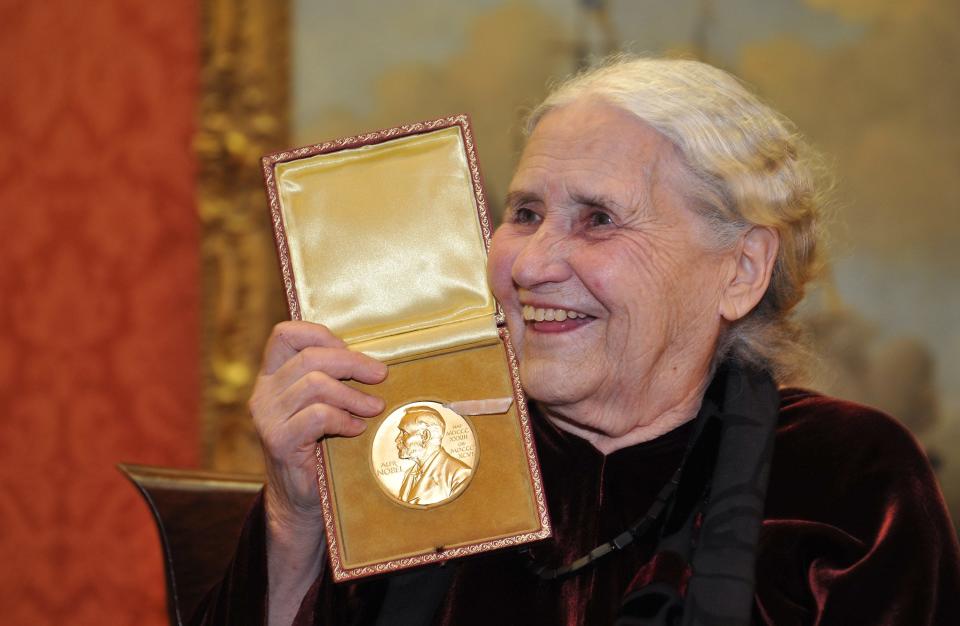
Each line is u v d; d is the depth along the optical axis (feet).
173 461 12.03
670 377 5.48
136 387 12.16
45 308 12.44
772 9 11.80
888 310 11.63
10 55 12.61
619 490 5.48
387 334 5.41
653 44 11.87
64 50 12.46
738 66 11.84
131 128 12.26
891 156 11.72
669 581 4.91
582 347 5.31
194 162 12.11
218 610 5.54
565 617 5.30
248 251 11.82
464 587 5.53
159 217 12.19
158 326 12.14
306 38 12.17
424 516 5.21
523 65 12.05
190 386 12.08
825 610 4.98
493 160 12.08
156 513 6.39
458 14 12.14
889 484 5.22
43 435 12.37
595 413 5.47
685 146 5.33
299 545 5.57
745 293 5.59
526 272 5.18
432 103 12.15
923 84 11.69
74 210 12.38
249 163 11.89
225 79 11.92
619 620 4.86
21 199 12.50
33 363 12.44
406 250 5.47
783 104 11.82
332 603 5.60
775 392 5.65
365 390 5.33
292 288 5.46
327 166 5.53
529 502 5.18
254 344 11.80
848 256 11.69
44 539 12.31
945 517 5.18
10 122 12.54
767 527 5.22
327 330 5.34
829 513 5.24
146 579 12.03
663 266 5.26
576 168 5.30
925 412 11.54
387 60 12.19
